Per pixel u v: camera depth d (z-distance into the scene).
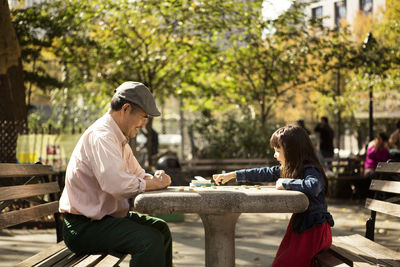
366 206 4.08
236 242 6.43
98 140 3.05
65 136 9.22
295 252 3.26
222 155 13.76
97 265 2.74
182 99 16.20
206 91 15.39
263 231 7.27
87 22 13.05
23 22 12.50
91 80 13.54
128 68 13.08
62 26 12.57
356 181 11.91
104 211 3.11
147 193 2.86
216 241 3.14
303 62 14.52
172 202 2.75
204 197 2.76
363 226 7.71
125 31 13.39
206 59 14.08
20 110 9.73
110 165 2.98
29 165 3.73
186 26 13.39
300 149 3.33
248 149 13.76
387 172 3.90
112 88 14.07
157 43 14.05
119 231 3.03
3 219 3.21
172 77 14.57
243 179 3.73
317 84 14.77
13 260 5.31
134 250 3.02
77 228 3.10
